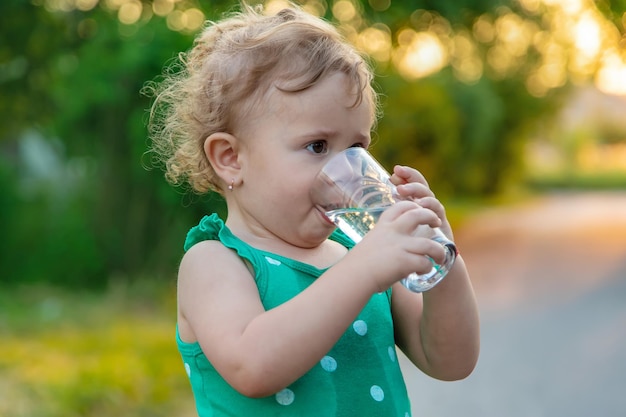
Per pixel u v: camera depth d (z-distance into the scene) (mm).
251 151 1734
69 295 8734
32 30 8477
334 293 1503
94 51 8227
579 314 8211
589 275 10836
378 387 1717
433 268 1569
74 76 8289
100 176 8852
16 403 4574
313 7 6824
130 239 8977
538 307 8641
